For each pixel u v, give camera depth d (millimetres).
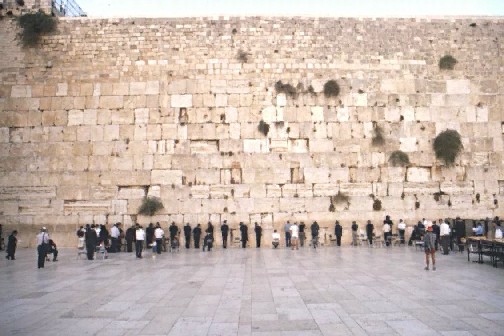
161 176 24562
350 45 25875
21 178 24578
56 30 25594
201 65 25359
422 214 24766
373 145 25125
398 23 26391
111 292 11523
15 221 24312
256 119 25031
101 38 25547
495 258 16469
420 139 25344
